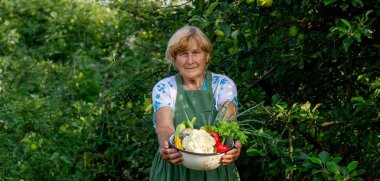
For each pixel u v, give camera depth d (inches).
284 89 126.8
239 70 125.3
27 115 136.7
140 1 168.2
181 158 84.8
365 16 100.0
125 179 157.4
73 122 155.2
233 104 94.3
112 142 154.8
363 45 111.3
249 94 123.2
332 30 98.0
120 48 206.2
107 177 159.3
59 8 254.4
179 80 95.6
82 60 217.0
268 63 121.5
